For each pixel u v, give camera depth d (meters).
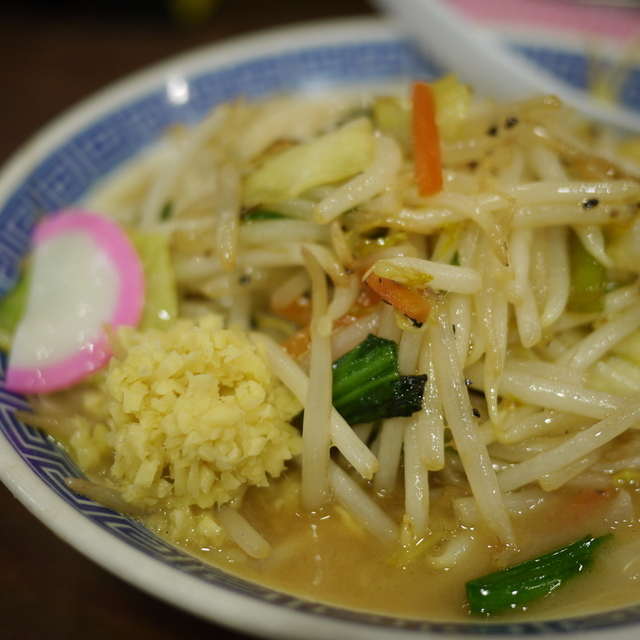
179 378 0.16
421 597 0.16
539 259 0.18
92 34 0.35
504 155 0.19
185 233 0.20
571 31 0.28
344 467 0.18
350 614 0.14
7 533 0.18
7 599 0.17
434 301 0.17
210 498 0.16
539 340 0.17
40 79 0.32
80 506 0.15
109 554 0.14
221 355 0.16
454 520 0.17
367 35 0.28
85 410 0.18
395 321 0.17
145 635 0.17
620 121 0.25
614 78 0.26
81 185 0.24
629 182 0.18
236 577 0.16
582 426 0.17
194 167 0.23
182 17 0.36
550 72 0.27
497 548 0.16
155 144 0.25
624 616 0.14
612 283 0.18
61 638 0.17
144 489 0.16
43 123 0.30
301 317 0.19
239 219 0.19
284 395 0.17
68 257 0.21
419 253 0.18
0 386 0.18
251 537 0.16
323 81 0.27
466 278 0.17
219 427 0.16
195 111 0.26
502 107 0.19
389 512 0.17
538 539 0.17
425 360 0.17
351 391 0.17
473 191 0.18
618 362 0.18
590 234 0.18
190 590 0.14
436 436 0.17
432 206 0.18
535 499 0.17
